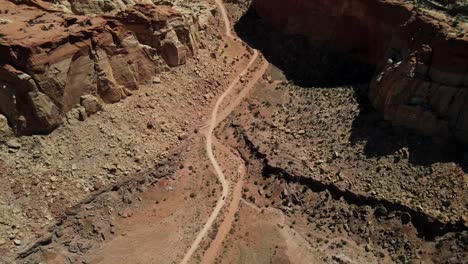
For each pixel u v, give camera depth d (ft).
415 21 191.42
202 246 175.83
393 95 188.96
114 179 190.60
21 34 184.65
